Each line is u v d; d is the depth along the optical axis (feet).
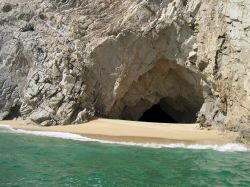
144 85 98.37
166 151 56.70
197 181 38.83
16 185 36.35
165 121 114.32
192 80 92.89
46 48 95.50
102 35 93.66
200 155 53.83
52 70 91.81
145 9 92.53
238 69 77.30
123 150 56.54
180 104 102.58
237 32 77.92
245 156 53.78
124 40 91.97
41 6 102.53
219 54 81.82
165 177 40.24
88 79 92.12
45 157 49.37
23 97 94.73
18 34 98.73
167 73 97.66
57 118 86.28
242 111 75.10
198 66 87.04
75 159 48.60
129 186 36.65
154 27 91.09
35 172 41.32
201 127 81.35
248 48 75.87
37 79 92.48
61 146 58.23
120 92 94.48
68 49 93.15
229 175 41.57
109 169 43.34
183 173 42.19
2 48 99.45
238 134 71.15
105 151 55.26
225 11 80.48
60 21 98.32
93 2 100.63
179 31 89.66
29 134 71.15
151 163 47.24
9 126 82.28
